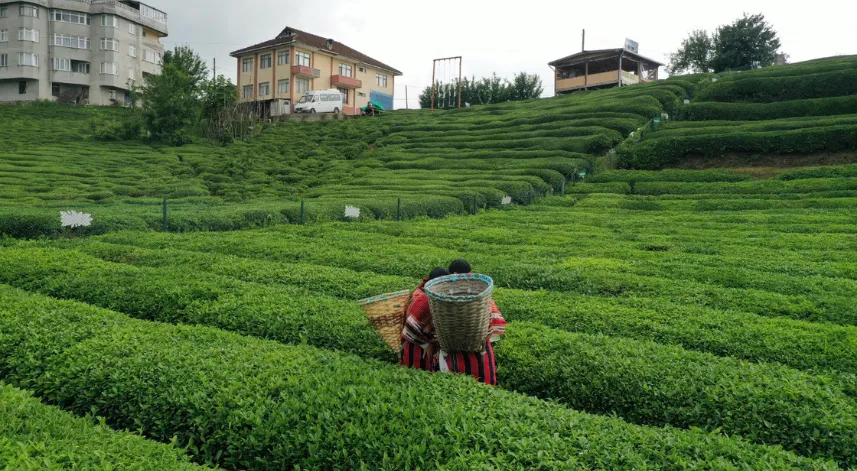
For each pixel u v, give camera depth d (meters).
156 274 11.90
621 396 6.85
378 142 51.03
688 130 44.19
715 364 7.13
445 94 86.06
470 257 15.49
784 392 6.30
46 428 5.01
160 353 6.88
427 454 4.83
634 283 12.43
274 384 6.00
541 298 10.85
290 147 50.69
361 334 8.43
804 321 9.60
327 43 74.56
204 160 44.78
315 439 5.14
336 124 60.03
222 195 35.38
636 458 4.71
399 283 11.90
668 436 5.10
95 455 4.50
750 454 4.81
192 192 33.97
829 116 43.72
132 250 15.71
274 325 8.98
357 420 5.27
